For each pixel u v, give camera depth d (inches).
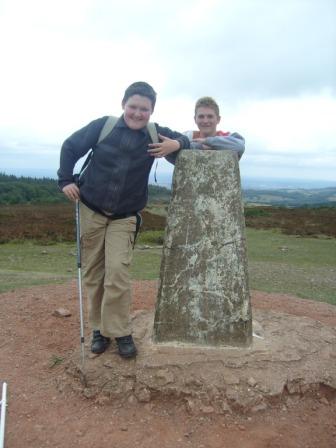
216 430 121.7
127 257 140.9
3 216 928.3
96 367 141.7
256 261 503.8
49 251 559.8
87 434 119.9
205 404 128.2
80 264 140.5
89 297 151.3
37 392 139.6
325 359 149.9
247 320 149.9
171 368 137.6
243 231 149.9
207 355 144.6
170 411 128.3
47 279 307.7
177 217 149.6
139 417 126.6
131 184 137.1
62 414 128.5
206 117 156.8
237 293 149.4
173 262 150.2
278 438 119.4
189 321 150.6
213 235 148.6
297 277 383.9
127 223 141.3
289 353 149.2
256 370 138.6
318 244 674.2
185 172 148.7
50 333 184.5
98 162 136.1
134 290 258.8
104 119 137.5
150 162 139.9
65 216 972.6
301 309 237.5
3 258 498.0
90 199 139.0
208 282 149.5
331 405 134.7
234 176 148.6
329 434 123.0
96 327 151.9
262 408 128.1
